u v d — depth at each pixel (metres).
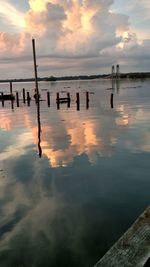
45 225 5.88
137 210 6.42
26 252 4.90
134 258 2.15
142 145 12.63
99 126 18.42
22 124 20.47
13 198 7.31
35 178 8.80
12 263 4.62
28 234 5.52
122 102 35.78
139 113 24.25
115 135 15.16
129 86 82.75
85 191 7.63
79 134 15.91
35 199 7.21
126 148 12.20
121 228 5.65
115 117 22.50
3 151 12.48
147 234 2.42
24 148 12.96
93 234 5.46
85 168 9.64
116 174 8.91
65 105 35.19
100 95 51.25
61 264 4.55
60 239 5.30
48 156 11.40
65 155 11.48
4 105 37.66
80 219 6.07
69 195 7.42
